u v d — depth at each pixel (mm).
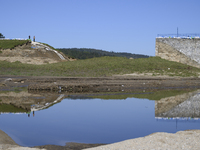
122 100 29625
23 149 11625
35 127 17156
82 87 38688
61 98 30141
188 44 75250
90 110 23594
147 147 11672
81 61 73688
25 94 32281
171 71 61750
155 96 33312
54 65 66188
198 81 49812
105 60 73688
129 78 48906
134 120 19859
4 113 21516
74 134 15602
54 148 12805
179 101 29766
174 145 11961
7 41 89500
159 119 20344
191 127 17734
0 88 36719
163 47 76688
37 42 92688
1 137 14109
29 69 58938
